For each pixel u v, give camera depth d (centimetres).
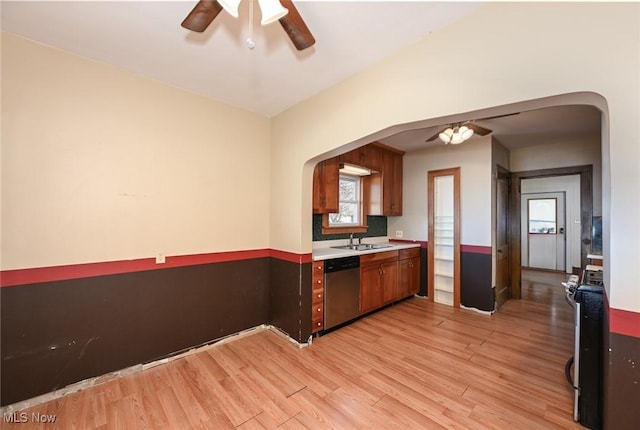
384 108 199
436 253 421
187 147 253
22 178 180
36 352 184
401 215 459
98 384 205
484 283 360
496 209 375
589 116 287
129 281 221
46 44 187
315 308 283
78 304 200
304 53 195
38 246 185
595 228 313
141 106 227
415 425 165
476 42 155
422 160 432
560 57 130
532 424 166
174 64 211
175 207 246
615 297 120
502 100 147
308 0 145
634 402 117
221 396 192
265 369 226
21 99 179
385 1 147
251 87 246
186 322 251
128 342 220
